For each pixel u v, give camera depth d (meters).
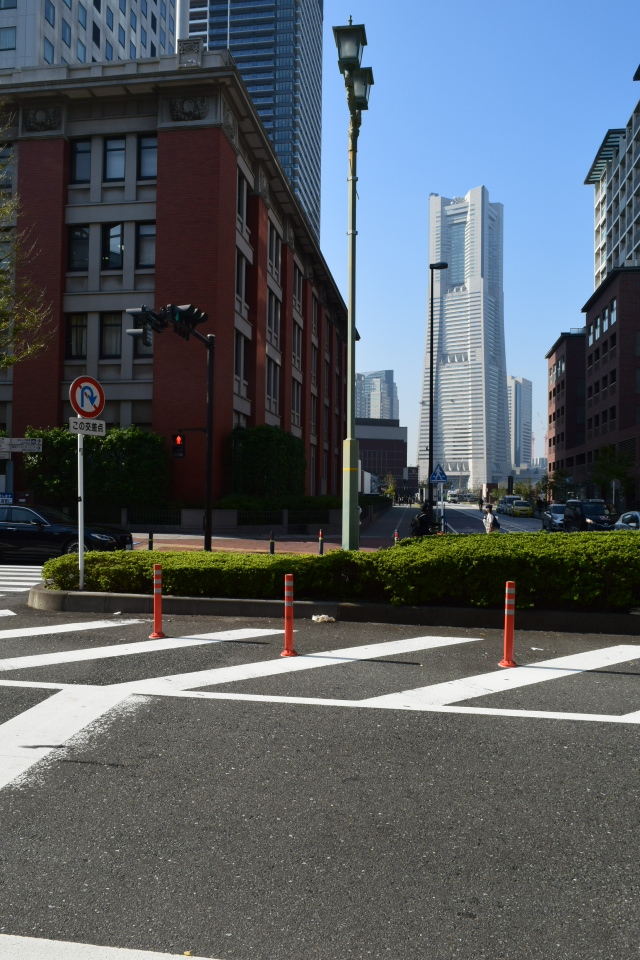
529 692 6.41
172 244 32.69
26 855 3.51
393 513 65.31
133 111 33.66
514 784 4.42
